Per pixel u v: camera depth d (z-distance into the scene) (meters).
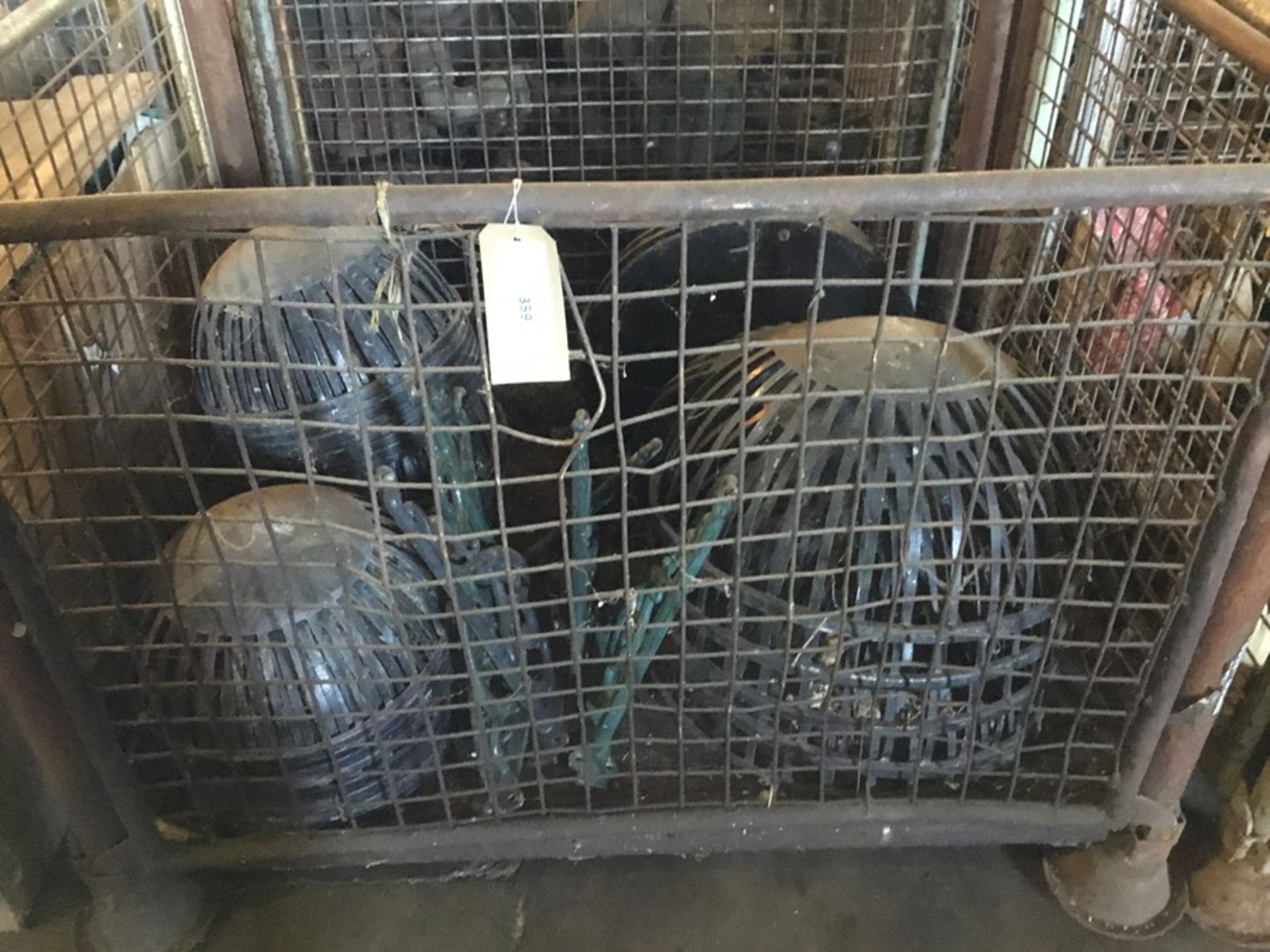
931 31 1.66
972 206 0.78
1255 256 1.09
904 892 1.24
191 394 1.54
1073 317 1.14
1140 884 1.18
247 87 1.68
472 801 1.19
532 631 1.18
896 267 1.80
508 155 1.86
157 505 1.43
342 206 0.76
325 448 1.33
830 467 1.06
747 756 1.20
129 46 1.49
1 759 1.15
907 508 1.04
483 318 1.07
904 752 1.17
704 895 1.24
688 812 1.15
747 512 1.08
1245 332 1.03
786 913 1.22
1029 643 1.12
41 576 0.93
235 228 0.79
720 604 1.12
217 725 1.05
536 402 1.55
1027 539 1.06
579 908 1.23
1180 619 0.99
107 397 1.32
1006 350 1.45
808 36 1.75
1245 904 1.18
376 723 1.07
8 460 1.13
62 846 1.28
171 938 1.18
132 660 1.13
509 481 0.89
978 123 1.58
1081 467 1.13
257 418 0.92
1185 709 1.06
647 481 1.28
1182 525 1.00
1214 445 0.95
